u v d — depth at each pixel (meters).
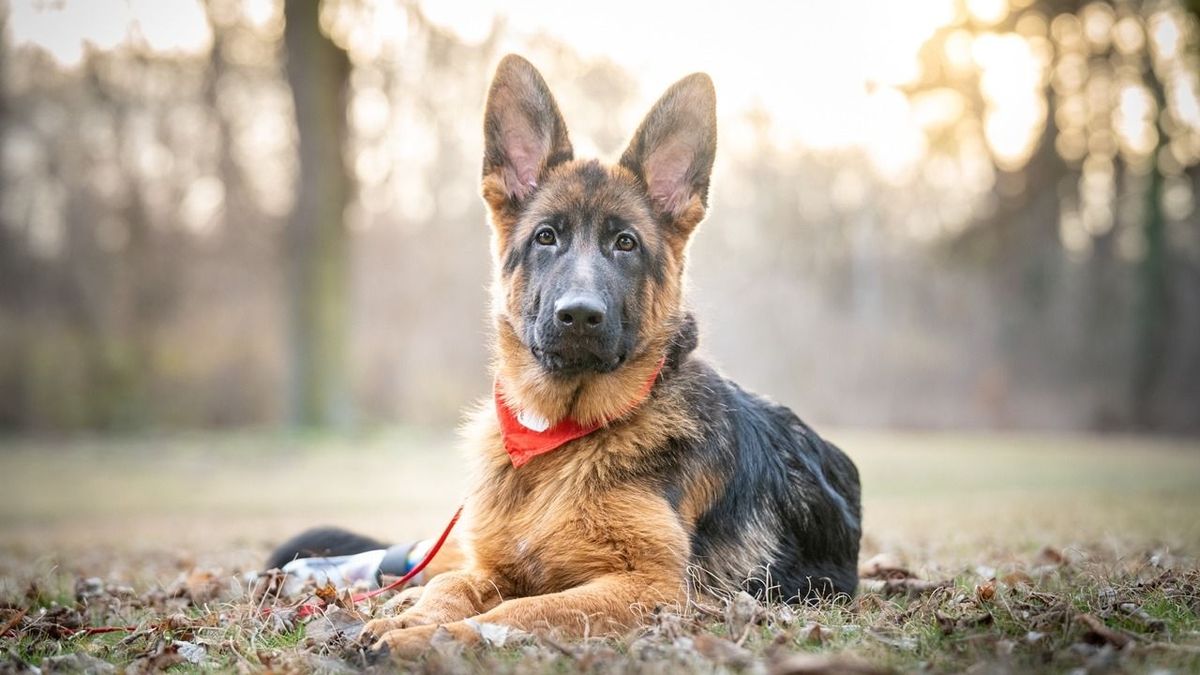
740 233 36.16
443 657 4.14
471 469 5.93
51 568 7.54
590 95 28.72
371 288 34.66
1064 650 4.05
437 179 33.25
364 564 6.71
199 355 34.03
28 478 19.27
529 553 5.40
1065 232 37.78
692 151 6.08
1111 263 37.28
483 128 6.14
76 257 34.81
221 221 35.22
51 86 33.66
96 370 33.44
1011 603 4.87
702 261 34.88
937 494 16.12
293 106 25.05
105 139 34.41
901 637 4.45
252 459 21.17
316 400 25.11
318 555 7.04
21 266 34.31
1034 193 36.81
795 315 36.72
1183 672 3.69
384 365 34.44
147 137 34.38
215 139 34.12
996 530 9.47
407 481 18.09
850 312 37.66
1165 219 35.62
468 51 28.00
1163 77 34.09
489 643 4.38
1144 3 33.94
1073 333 37.66
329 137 25.05
